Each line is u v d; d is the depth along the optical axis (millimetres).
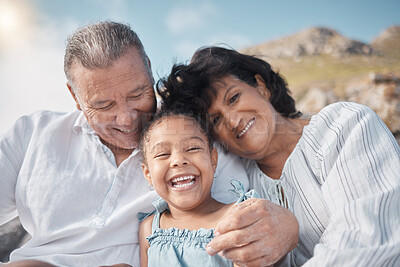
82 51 1385
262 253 1139
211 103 1557
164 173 1437
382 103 3348
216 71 1572
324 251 1150
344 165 1352
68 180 1517
